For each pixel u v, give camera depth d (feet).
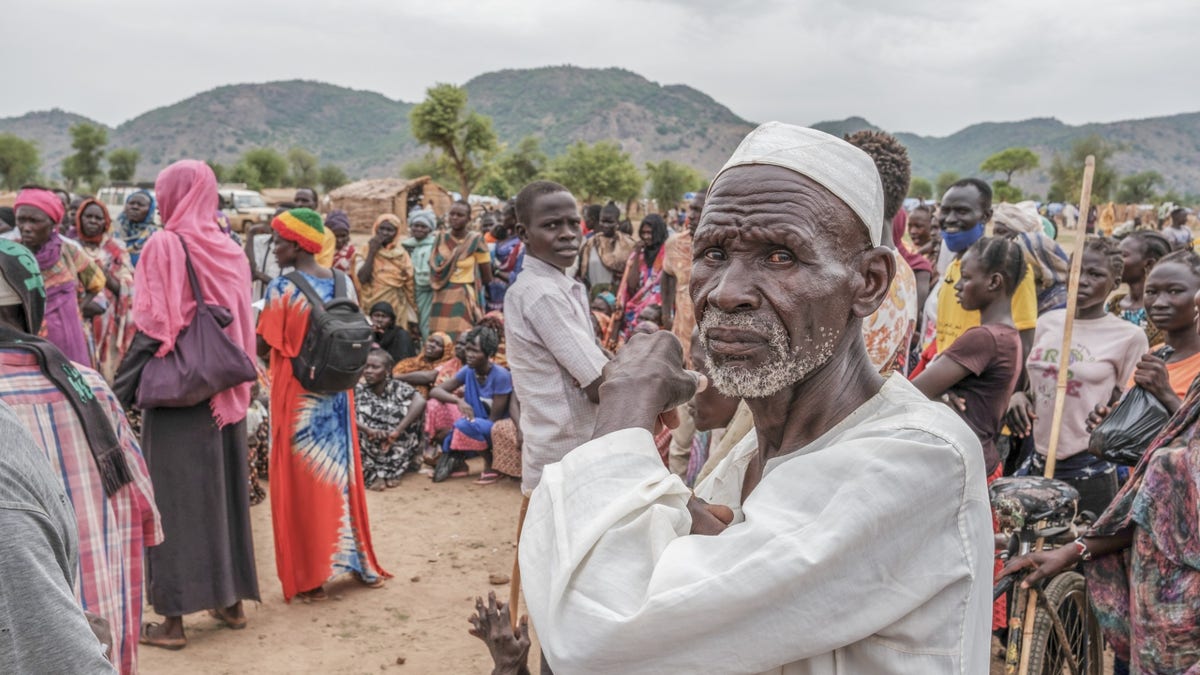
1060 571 10.22
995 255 11.85
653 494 3.90
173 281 14.08
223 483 15.21
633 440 4.11
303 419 16.60
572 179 249.96
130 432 10.43
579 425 12.46
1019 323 13.65
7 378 8.77
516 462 24.47
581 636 3.68
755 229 3.86
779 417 4.27
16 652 4.78
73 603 5.09
